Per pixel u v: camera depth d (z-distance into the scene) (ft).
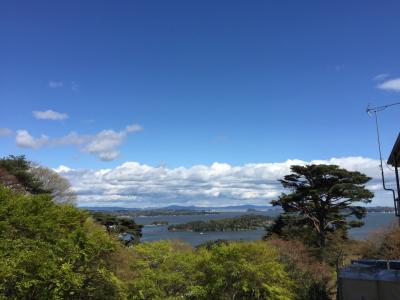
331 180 195.00
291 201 197.36
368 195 190.80
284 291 94.89
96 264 65.00
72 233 63.16
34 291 53.42
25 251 53.67
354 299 62.59
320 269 129.59
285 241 162.91
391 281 59.52
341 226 194.39
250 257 96.07
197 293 88.28
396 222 162.30
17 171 179.73
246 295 93.09
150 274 84.48
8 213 61.05
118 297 70.33
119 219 218.79
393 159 70.38
